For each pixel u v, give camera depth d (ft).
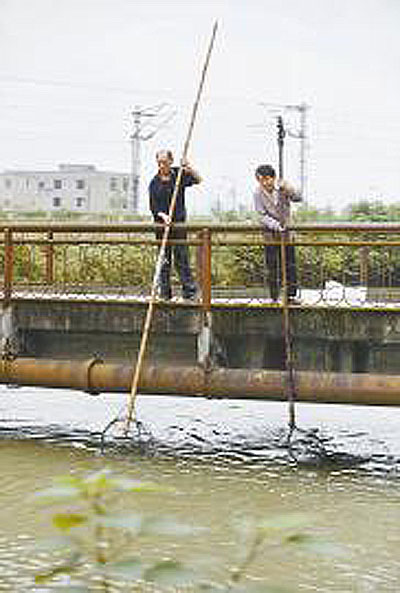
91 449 28.96
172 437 30.89
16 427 32.58
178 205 30.27
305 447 29.35
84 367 28.50
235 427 32.76
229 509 22.06
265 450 28.96
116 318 29.04
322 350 27.53
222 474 25.79
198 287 31.24
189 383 27.40
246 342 28.17
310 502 22.86
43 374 28.99
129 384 28.02
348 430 32.37
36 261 48.67
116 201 250.78
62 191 249.75
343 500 23.08
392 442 30.30
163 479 25.03
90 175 247.70
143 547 18.81
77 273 47.26
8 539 19.52
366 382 25.86
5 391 41.47
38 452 28.43
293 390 26.40
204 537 19.69
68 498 3.91
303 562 18.22
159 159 30.35
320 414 35.70
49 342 30.58
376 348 27.02
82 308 29.43
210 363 27.40
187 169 30.22
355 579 17.47
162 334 28.76
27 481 24.59
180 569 4.00
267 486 24.45
